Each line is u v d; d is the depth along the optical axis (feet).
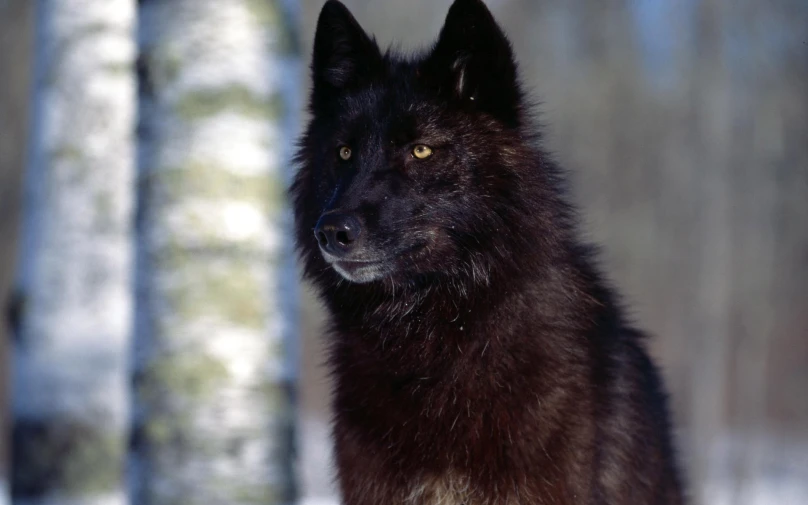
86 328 41.55
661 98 217.56
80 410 40.65
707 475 148.05
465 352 32.07
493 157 32.81
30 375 41.34
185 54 31.91
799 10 197.36
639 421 33.78
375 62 35.06
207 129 31.45
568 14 233.14
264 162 32.09
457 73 33.01
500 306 32.07
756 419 178.81
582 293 33.19
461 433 31.42
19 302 42.34
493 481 31.09
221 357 30.48
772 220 188.34
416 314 32.86
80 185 42.83
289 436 31.63
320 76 35.88
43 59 44.24
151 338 30.68
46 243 42.60
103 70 43.57
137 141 32.24
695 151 191.31
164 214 31.07
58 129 43.39
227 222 31.09
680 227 192.24
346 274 31.89
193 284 30.63
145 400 30.50
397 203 31.94
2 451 110.93
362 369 33.17
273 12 33.06
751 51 199.21
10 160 145.18
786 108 192.65
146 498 30.17
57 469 40.27
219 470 30.07
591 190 206.90
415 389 32.32
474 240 32.53
